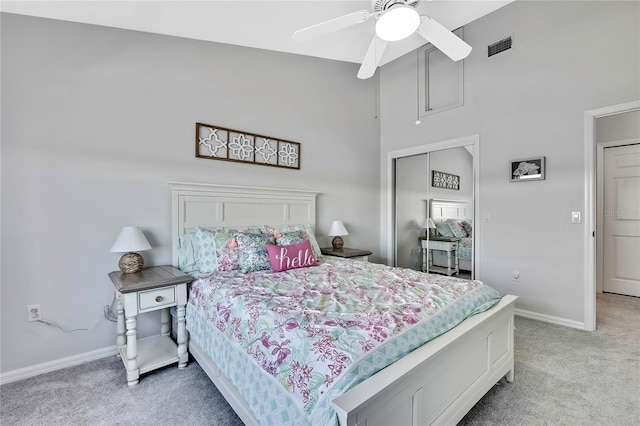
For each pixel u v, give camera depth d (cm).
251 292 173
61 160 210
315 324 124
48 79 205
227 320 161
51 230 206
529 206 307
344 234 357
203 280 208
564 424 152
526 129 308
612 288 387
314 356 106
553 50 290
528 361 216
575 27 277
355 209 417
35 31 201
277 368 117
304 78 355
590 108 270
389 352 111
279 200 321
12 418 157
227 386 160
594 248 272
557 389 182
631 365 208
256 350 132
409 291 172
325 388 96
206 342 183
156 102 249
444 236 382
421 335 127
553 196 292
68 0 189
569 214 283
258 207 304
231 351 153
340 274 220
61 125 209
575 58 277
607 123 383
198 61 271
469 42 350
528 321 298
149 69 246
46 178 204
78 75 216
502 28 323
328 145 382
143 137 242
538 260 302
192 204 261
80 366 211
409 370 105
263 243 245
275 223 317
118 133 231
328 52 323
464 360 146
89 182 220
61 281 210
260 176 314
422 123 401
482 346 161
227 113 290
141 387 186
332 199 388
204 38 266
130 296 187
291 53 341
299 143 348
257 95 312
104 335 226
